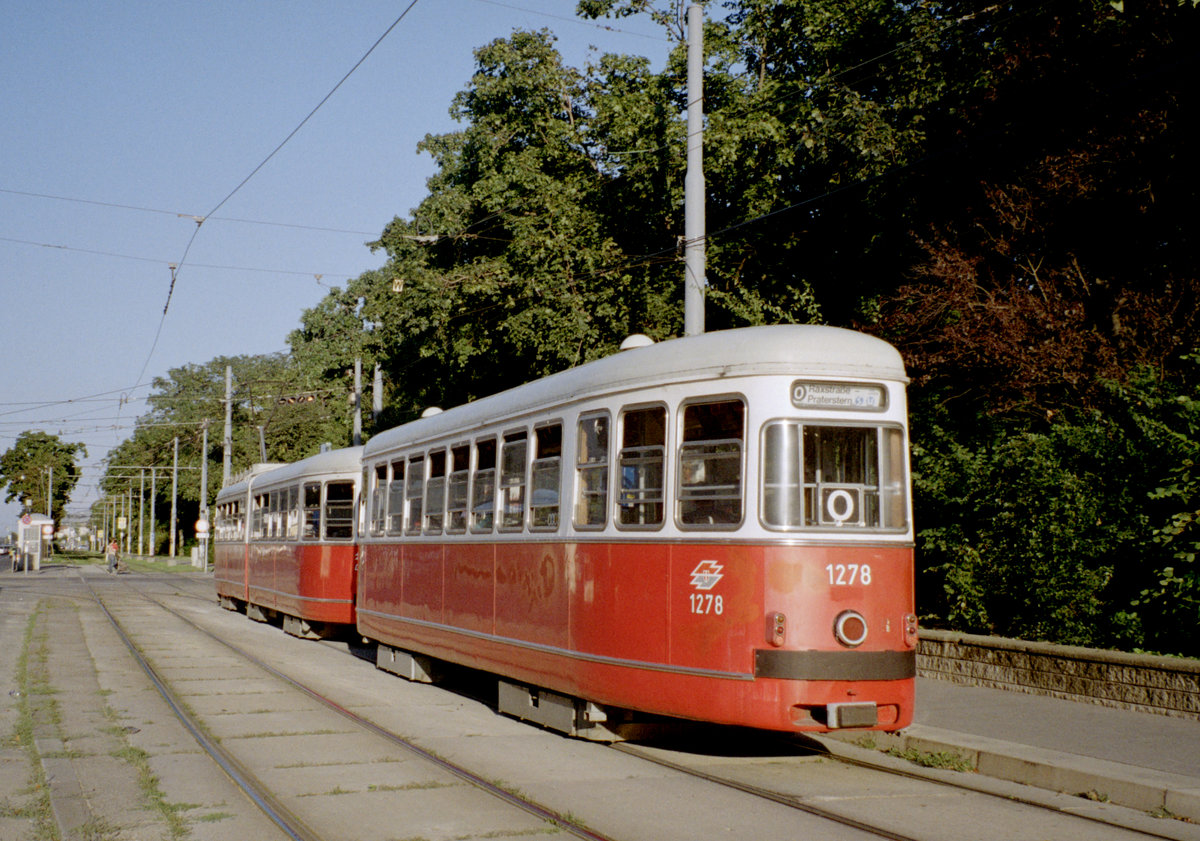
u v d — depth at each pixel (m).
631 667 9.30
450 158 25.44
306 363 37.72
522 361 24.89
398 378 30.58
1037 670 11.95
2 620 23.95
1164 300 13.95
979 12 16.98
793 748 10.04
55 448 112.38
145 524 116.00
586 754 9.72
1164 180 14.30
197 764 9.13
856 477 8.73
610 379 9.95
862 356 8.84
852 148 17.98
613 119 20.80
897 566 8.75
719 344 9.06
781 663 8.34
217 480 83.88
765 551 8.48
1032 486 12.78
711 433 8.93
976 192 16.47
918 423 15.05
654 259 21.17
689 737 10.52
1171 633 11.50
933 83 18.28
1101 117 14.46
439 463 13.80
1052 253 15.64
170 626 23.14
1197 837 6.97
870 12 20.33
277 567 21.94
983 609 13.30
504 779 8.59
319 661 17.05
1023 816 7.48
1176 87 13.77
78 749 9.62
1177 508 11.66
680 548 8.99
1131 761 8.48
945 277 14.52
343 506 19.30
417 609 14.20
